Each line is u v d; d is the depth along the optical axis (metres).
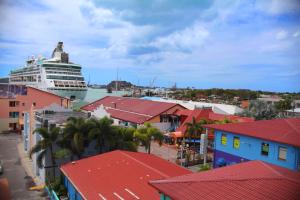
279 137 26.52
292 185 12.84
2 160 40.00
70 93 91.81
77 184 22.45
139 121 54.69
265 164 16.14
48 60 95.69
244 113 62.78
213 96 162.12
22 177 33.31
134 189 19.84
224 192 12.17
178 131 49.19
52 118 37.53
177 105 58.06
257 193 12.01
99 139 31.59
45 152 30.00
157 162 26.39
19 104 63.41
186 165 37.38
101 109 49.69
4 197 21.45
